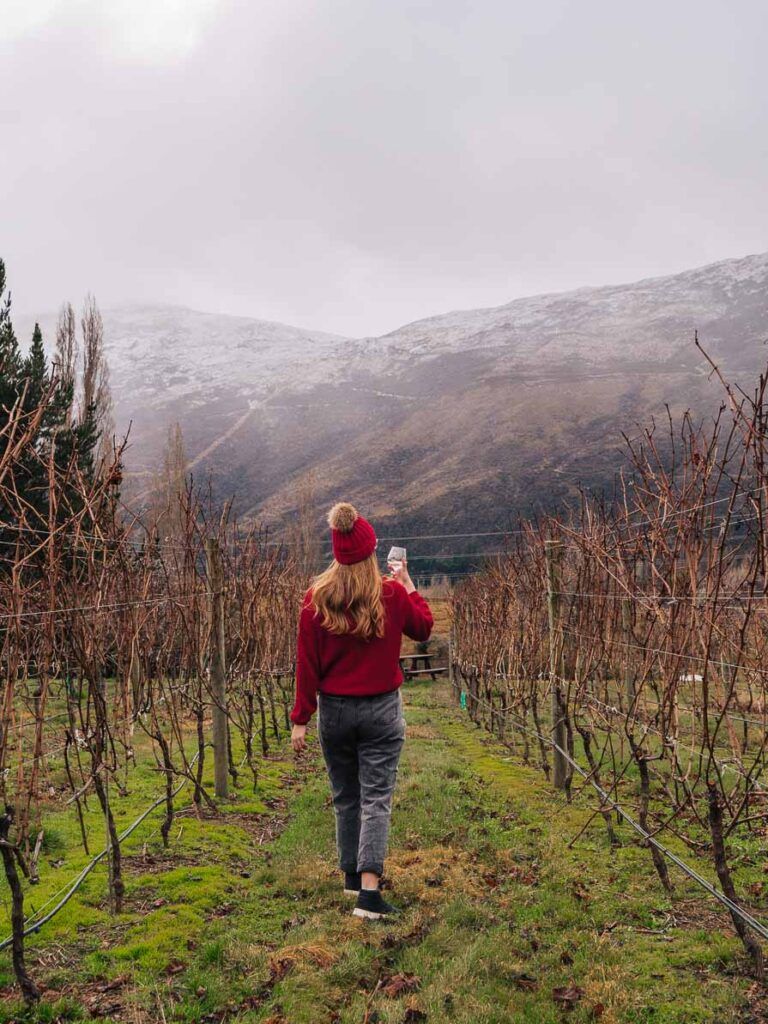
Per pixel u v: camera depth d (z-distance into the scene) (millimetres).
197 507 7461
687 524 4520
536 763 9391
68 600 4453
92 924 4109
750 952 3674
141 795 6902
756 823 5859
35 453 4227
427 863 5227
